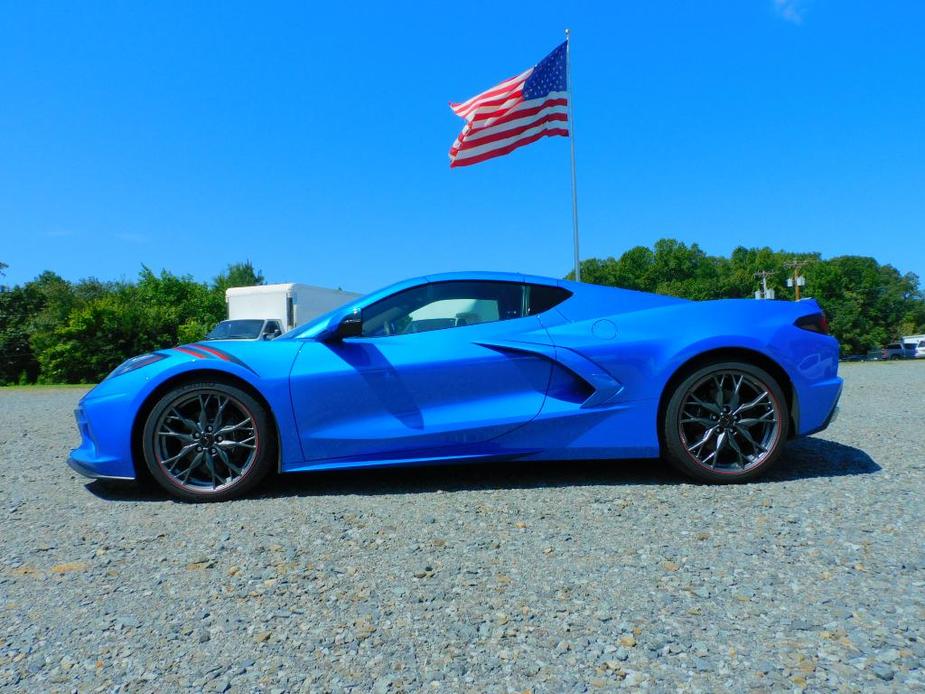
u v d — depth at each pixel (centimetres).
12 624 196
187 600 212
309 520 297
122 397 340
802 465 391
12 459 475
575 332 364
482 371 358
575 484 358
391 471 403
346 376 348
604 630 185
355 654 175
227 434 345
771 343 356
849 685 154
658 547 252
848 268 7019
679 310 373
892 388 927
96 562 248
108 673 167
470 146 1127
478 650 176
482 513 304
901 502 304
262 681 162
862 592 205
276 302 1706
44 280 4862
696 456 351
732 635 180
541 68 1120
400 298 374
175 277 3812
